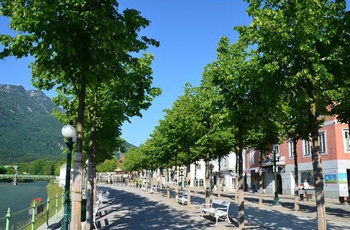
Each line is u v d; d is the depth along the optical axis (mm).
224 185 59406
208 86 16219
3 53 8281
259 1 9492
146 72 13094
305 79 9125
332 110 17203
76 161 8422
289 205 27031
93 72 8336
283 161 41875
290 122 22109
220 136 18844
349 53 8648
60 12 7902
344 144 33375
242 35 10289
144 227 14812
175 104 23297
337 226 15156
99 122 14359
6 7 8227
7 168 159625
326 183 34469
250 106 11742
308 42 8320
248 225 15328
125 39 8477
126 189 58875
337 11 8883
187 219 17500
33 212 13172
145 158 45781
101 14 8023
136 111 14375
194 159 33656
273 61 9078
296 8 8430
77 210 8164
